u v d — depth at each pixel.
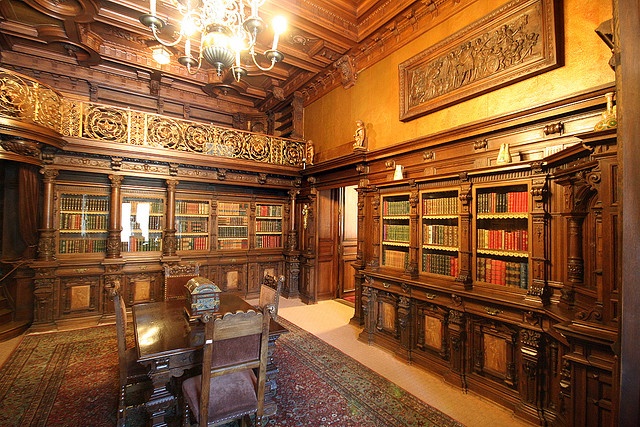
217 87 7.14
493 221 3.35
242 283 6.93
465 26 3.79
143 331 2.61
